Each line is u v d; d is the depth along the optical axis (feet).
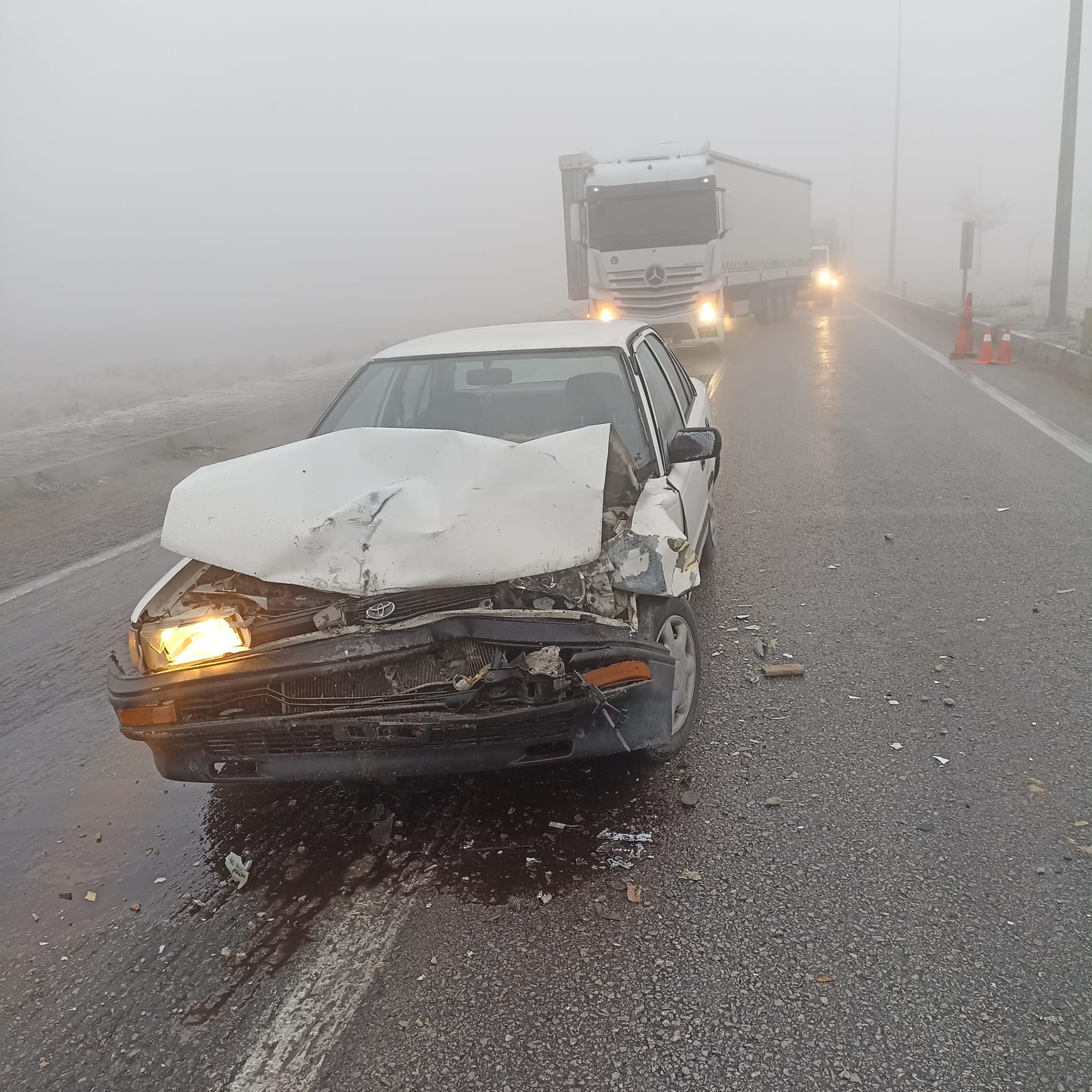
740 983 8.25
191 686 9.96
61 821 11.93
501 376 15.17
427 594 10.23
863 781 11.39
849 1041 7.56
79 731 14.55
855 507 24.21
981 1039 7.52
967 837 10.20
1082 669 14.12
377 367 16.19
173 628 10.34
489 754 9.99
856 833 10.36
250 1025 8.14
